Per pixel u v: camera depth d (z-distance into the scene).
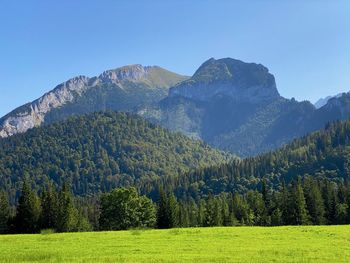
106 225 120.81
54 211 122.56
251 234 61.56
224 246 46.47
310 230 67.19
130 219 121.06
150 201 127.19
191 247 45.81
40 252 42.62
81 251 43.62
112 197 120.94
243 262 35.28
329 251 41.78
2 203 130.50
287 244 48.06
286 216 135.50
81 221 135.88
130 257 38.28
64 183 134.50
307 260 36.28
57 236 64.44
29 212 119.12
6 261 36.88
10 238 62.91
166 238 57.38
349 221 135.00
